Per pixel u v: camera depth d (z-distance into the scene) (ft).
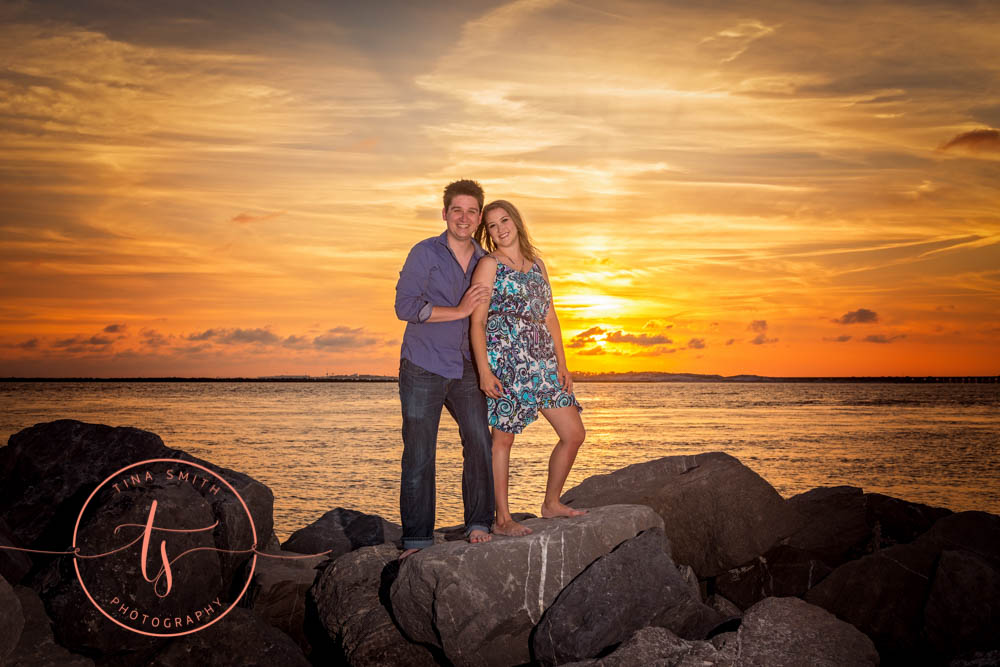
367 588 15.29
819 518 20.42
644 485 20.94
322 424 239.91
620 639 12.57
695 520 19.33
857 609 15.93
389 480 99.19
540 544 14.02
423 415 15.01
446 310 14.56
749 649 11.54
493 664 13.29
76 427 20.01
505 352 15.17
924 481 102.53
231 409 349.41
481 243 16.12
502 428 15.07
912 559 16.39
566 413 15.56
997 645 13.70
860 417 293.84
